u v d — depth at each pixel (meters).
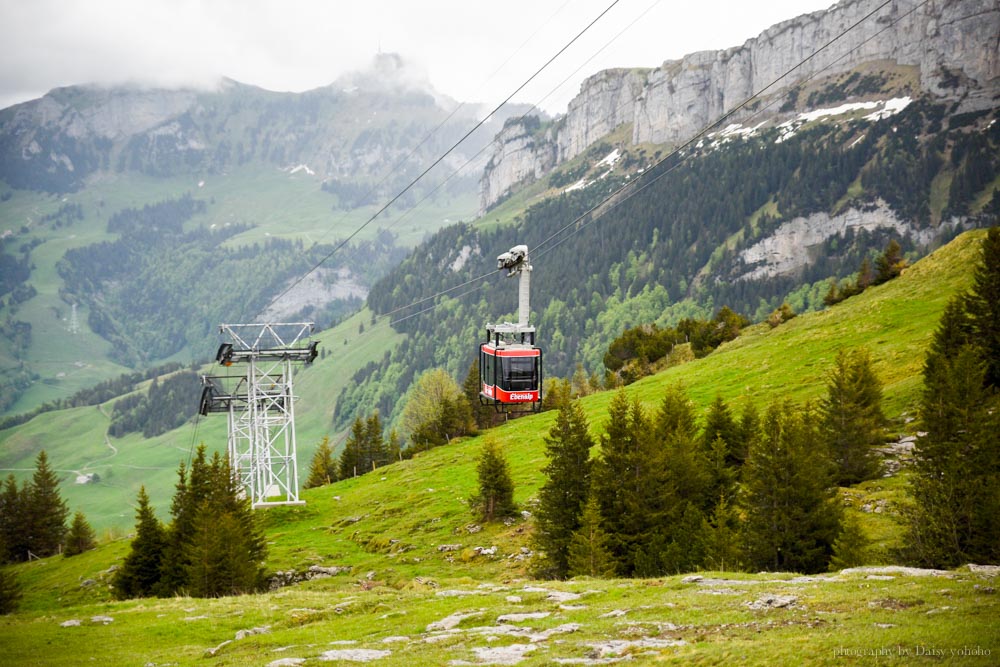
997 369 68.50
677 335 184.62
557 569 61.69
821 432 67.00
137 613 48.81
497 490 83.06
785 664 23.27
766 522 50.34
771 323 148.00
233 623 44.09
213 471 76.19
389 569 73.88
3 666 37.94
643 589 38.19
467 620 36.06
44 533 133.88
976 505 42.47
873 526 54.03
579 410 65.38
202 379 108.31
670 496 58.41
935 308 107.00
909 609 27.72
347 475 156.12
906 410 76.69
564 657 27.28
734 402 97.62
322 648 34.09
